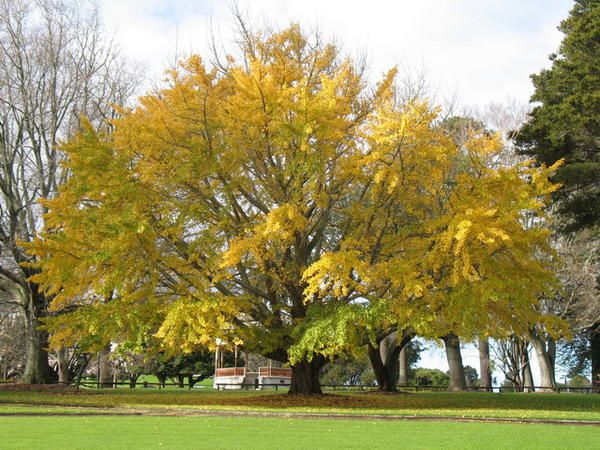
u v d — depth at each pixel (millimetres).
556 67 26219
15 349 40688
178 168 18844
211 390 33750
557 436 11211
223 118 19641
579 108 23578
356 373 58219
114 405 18812
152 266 19234
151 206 19188
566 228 26203
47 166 29812
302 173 18766
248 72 21703
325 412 16516
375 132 18359
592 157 25594
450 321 18719
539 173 18500
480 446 9625
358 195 24281
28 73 29484
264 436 10734
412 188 21000
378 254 21062
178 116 19266
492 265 18578
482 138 20859
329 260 17641
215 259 19000
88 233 19109
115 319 19203
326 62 21094
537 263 19156
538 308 31359
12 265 32250
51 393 25359
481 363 41500
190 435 10750
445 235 17609
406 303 18953
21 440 9750
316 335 18312
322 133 18266
